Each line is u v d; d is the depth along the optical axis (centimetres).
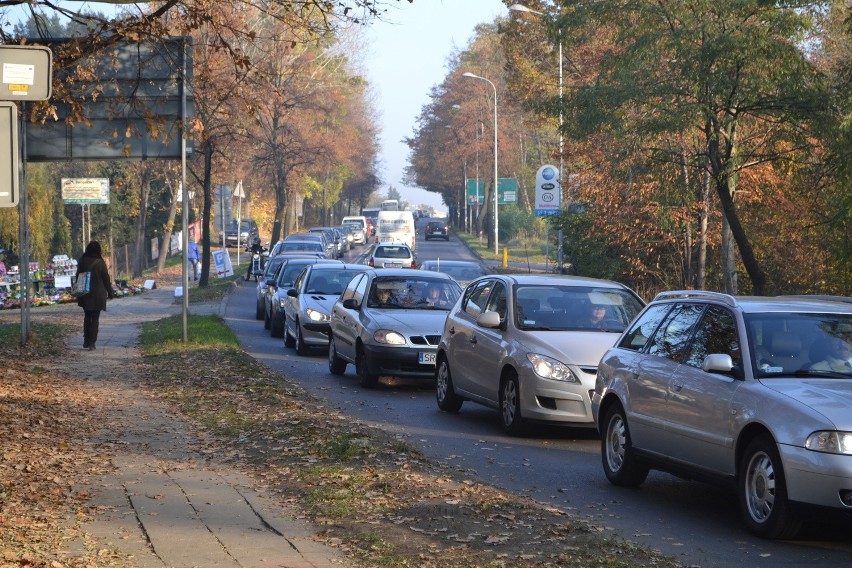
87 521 1375
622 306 2439
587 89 4041
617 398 1809
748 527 1428
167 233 10781
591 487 1772
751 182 4741
